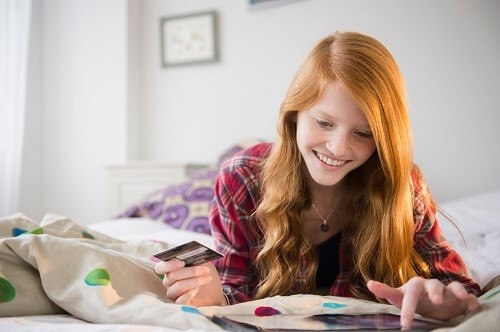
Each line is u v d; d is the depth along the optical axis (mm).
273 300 860
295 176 1063
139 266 873
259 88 2873
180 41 3033
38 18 3084
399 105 921
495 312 657
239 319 740
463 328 633
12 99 2586
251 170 1124
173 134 3064
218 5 2963
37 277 853
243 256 1111
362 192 1081
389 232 1009
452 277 1026
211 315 798
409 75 2566
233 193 1107
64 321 773
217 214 1150
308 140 937
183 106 3045
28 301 823
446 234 1694
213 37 2943
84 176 2996
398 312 828
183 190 2160
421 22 2547
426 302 766
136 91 3078
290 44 2799
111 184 2631
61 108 3057
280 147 1058
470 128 2480
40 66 3086
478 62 2469
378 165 1047
